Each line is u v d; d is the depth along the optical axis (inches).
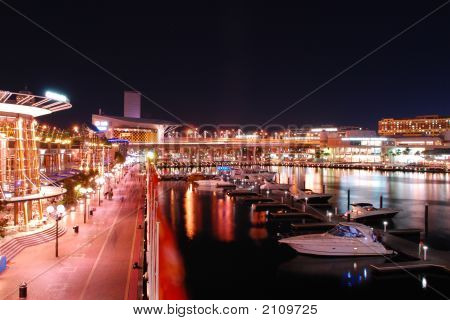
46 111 1562.5
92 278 1036.5
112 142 6978.4
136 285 985.5
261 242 1862.7
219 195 3550.7
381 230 1962.4
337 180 5275.6
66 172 2898.6
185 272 1459.2
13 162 1565.0
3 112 1460.4
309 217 2425.0
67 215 1950.1
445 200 3356.3
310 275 1427.2
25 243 1337.4
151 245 834.2
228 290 1305.4
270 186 3727.9
